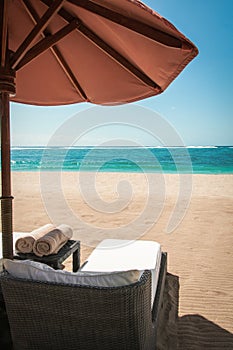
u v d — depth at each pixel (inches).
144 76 106.5
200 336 95.9
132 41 89.2
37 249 101.7
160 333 96.3
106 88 124.7
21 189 419.8
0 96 80.9
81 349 67.2
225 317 107.3
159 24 69.4
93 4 71.7
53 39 80.3
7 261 68.0
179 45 73.2
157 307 86.0
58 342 67.7
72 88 129.0
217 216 256.5
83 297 61.9
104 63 111.6
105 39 95.5
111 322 63.0
